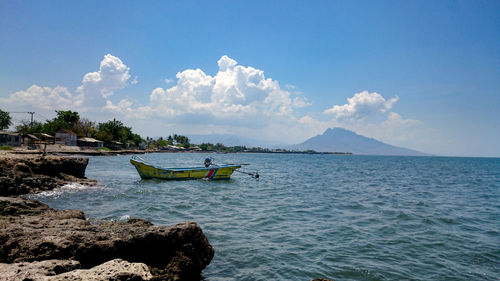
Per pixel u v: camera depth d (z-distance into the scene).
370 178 39.72
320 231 11.74
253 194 21.27
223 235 10.76
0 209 9.75
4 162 18.95
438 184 33.47
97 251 6.61
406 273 8.05
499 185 33.56
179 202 16.70
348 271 8.05
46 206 11.45
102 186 21.80
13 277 4.94
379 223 13.28
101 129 109.50
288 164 81.44
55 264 5.62
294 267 8.20
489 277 7.96
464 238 11.30
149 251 7.25
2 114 77.25
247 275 7.66
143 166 26.23
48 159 21.75
